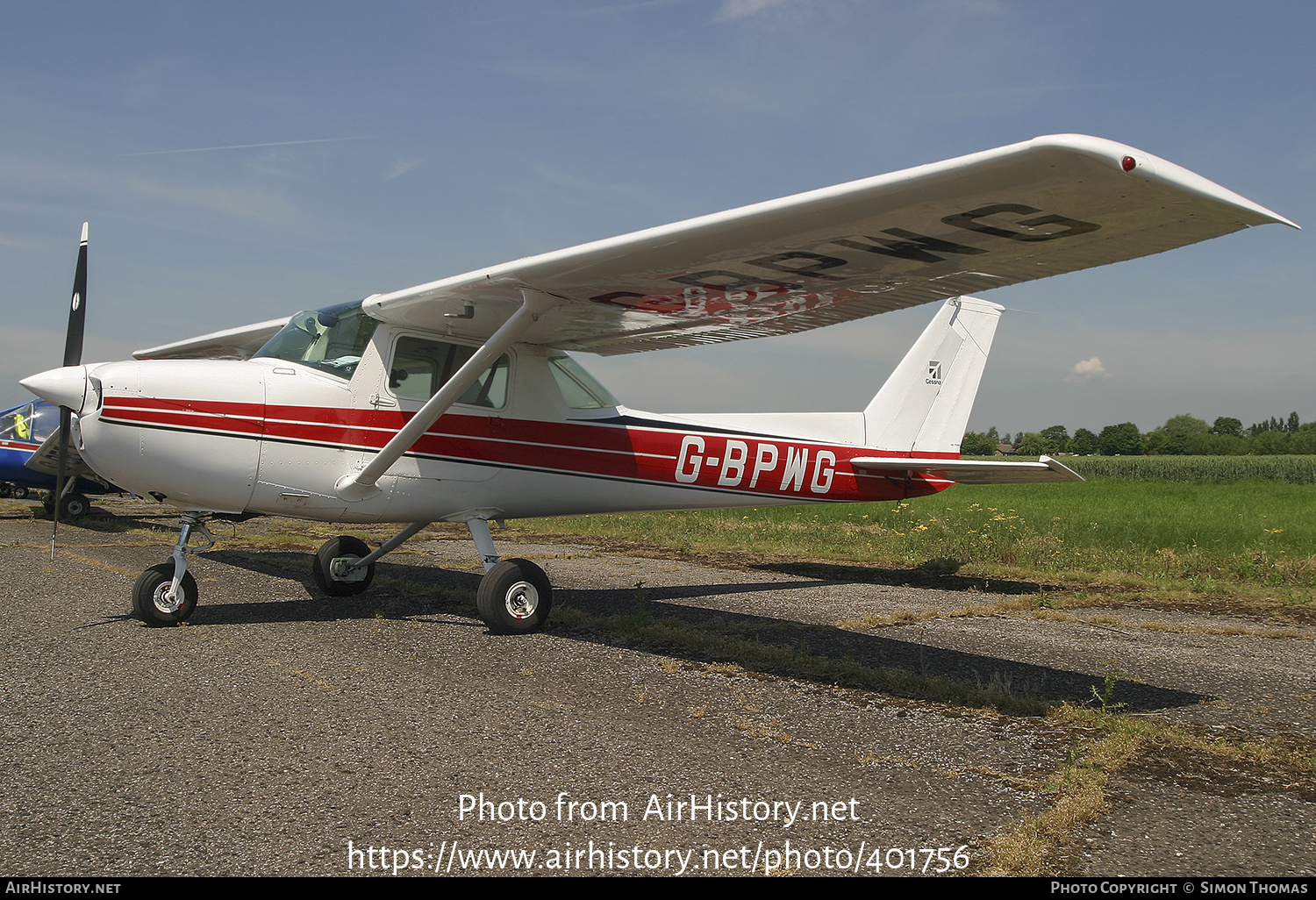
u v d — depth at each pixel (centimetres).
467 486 569
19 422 1198
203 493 495
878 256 407
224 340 746
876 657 473
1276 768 307
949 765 304
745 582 765
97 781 270
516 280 471
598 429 624
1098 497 1727
